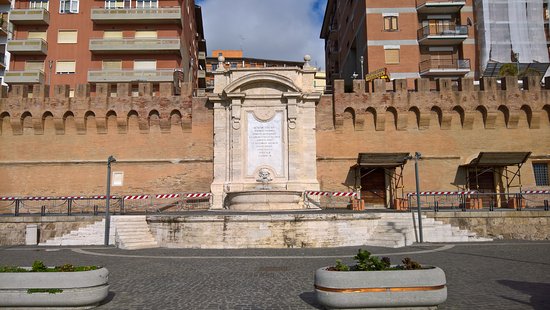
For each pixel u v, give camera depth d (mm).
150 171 35031
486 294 11203
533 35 46344
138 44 47719
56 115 35531
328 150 34906
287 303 10570
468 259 17328
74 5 49375
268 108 34250
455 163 34969
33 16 47531
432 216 25422
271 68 35094
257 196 29891
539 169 35562
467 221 25656
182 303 10641
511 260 17047
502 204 34438
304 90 35281
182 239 22312
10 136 36031
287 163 33625
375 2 46219
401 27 45906
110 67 48531
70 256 19250
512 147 35312
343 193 32250
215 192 33531
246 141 33969
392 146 35125
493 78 35656
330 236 22047
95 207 30172
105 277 10438
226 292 11789
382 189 35312
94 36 48781
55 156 35500
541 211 25891
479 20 46281
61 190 34969
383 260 10219
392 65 45344
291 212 26734
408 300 9320
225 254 19391
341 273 9438
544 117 35656
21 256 19500
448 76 45906
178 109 35375
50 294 9750
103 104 35500
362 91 35438
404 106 35188
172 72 47375
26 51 47406
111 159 24234
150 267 15961
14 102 35906
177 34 49219
